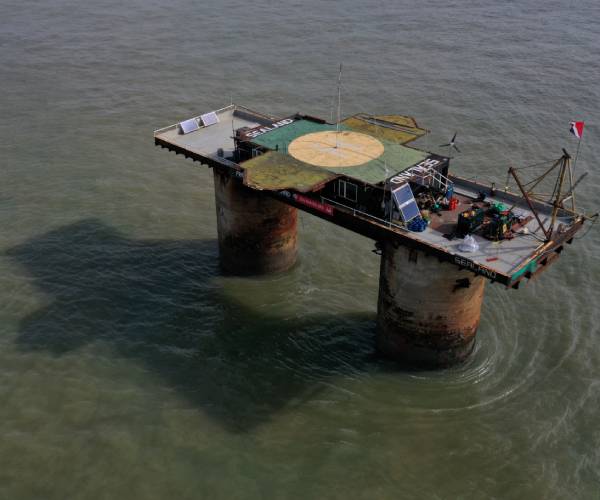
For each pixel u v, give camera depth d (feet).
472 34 326.85
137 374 142.31
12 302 161.68
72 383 138.62
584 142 231.91
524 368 146.51
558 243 127.34
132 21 349.41
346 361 149.48
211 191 215.51
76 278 171.94
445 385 142.72
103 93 272.31
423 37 324.19
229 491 116.98
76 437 126.11
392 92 267.59
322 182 134.41
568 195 131.64
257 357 149.48
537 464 124.57
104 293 167.02
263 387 140.97
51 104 263.70
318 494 117.39
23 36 328.90
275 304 167.94
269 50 310.45
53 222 194.80
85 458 122.01
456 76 280.72
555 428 131.95
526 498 118.01
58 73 289.74
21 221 194.49
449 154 225.35
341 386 142.10
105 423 129.49
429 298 135.95
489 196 145.48
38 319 156.66
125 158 230.27
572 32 327.47
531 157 224.33
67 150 233.35
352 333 158.51
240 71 289.12
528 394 140.05
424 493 118.62
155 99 266.77
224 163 155.33
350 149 150.20
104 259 180.04
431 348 143.23
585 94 263.90
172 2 379.14
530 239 130.21
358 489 118.73
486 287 170.30
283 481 119.44
